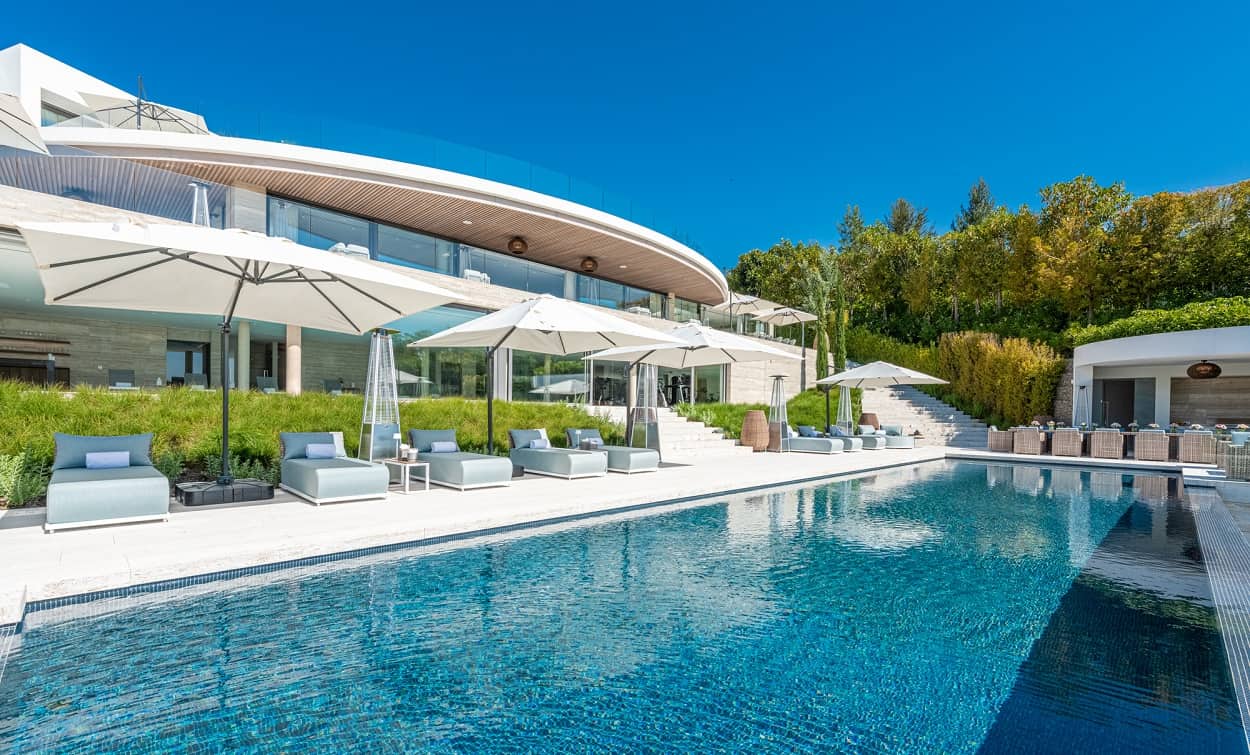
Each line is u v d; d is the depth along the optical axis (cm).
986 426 2417
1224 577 545
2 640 382
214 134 1691
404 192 1683
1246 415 1970
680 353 1402
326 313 873
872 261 3656
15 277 1276
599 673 349
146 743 275
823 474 1269
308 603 457
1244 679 346
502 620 428
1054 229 2736
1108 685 339
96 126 1527
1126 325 2111
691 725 296
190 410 1001
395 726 292
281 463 873
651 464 1172
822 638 402
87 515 593
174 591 479
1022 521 804
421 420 1293
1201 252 2345
